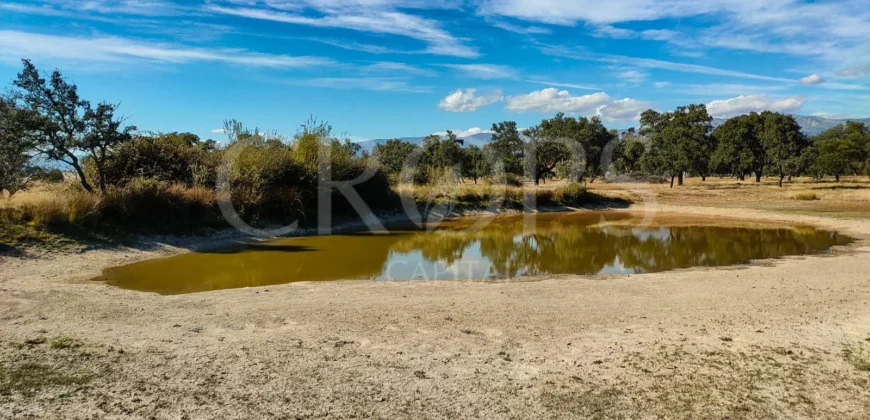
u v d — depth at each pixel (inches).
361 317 316.8
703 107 2645.2
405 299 374.0
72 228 542.6
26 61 597.3
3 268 431.5
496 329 294.8
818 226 981.8
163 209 652.1
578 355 250.4
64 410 176.6
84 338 255.4
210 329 282.8
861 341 270.7
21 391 188.2
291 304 350.6
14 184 626.5
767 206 1364.4
